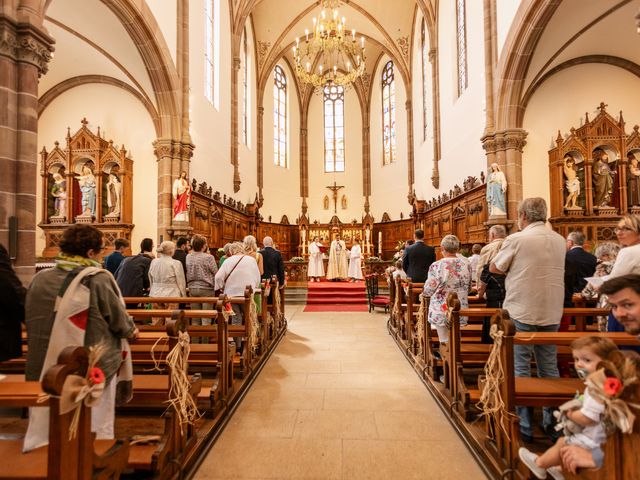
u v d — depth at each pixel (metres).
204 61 12.69
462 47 12.79
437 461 3.04
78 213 10.54
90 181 10.36
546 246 3.04
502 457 2.72
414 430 3.57
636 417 1.52
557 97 9.96
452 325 3.76
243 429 3.60
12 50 5.18
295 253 22.38
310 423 3.73
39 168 10.87
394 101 21.31
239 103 16.98
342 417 3.86
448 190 14.02
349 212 23.28
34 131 5.36
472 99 11.72
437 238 15.12
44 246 10.51
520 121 9.80
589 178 9.34
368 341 7.32
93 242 2.36
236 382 4.56
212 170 13.34
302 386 4.80
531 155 9.80
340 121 23.77
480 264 4.27
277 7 18.09
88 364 1.68
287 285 14.27
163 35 9.94
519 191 9.60
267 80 20.97
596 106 9.95
